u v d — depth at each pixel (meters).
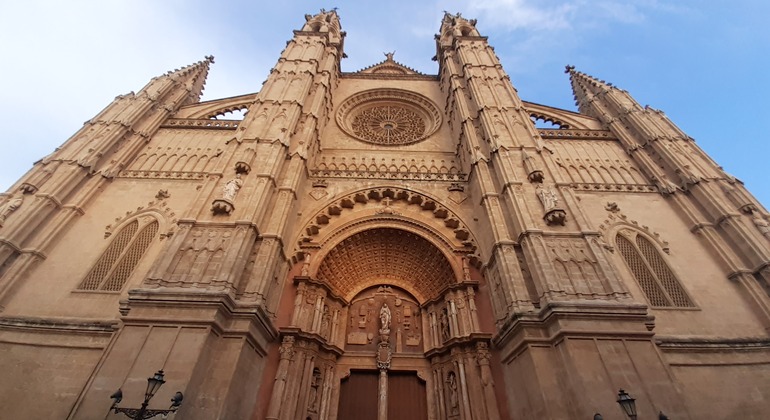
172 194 22.25
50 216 19.73
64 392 14.38
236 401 13.59
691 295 18.31
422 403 18.56
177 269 15.60
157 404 11.64
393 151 28.69
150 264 18.77
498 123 24.66
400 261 23.30
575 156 26.81
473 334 17.25
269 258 17.09
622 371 12.87
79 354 15.40
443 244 21.52
